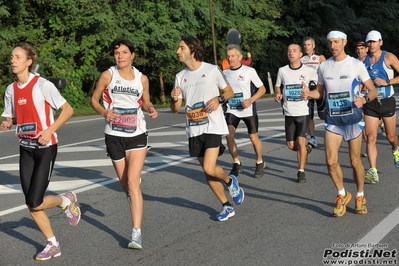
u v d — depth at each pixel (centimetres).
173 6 2467
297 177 919
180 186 905
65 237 664
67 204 639
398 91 2734
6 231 696
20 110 582
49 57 2298
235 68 970
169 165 1076
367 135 893
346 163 1052
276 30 3083
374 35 913
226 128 697
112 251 610
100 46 2377
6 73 2297
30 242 653
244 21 2872
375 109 887
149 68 2720
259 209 755
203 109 688
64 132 1605
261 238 634
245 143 1309
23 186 588
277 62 3294
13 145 1387
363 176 712
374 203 768
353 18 3553
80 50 2348
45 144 576
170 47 2406
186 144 1319
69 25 2325
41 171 583
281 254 580
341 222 684
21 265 580
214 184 705
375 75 921
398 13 3812
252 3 2938
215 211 755
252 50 3044
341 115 693
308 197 814
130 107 634
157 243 630
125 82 632
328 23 3459
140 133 634
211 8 2364
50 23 2330
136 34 2355
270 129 1516
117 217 740
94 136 1514
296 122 933
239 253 588
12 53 576
